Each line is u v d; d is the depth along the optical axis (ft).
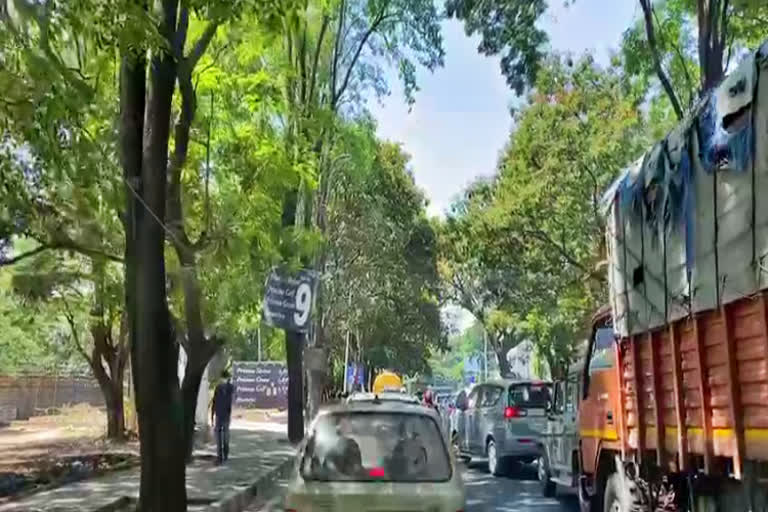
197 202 53.52
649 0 53.31
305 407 97.14
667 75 58.03
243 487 51.16
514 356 218.59
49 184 31.99
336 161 87.97
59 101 22.91
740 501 21.35
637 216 26.35
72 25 22.88
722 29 48.85
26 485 51.29
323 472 24.75
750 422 18.69
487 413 65.46
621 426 29.45
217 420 66.33
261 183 54.90
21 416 146.82
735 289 19.03
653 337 25.12
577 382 39.75
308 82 80.59
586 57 81.46
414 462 24.97
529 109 84.02
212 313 55.52
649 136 75.15
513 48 56.29
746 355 18.76
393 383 107.55
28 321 79.82
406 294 142.41
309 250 59.62
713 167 20.24
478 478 62.03
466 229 94.48
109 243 49.88
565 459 44.75
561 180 82.07
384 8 85.05
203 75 51.24
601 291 84.02
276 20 28.45
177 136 44.83
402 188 140.46
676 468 23.80
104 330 86.28
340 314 132.98
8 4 22.15
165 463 35.45
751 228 18.26
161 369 35.76
